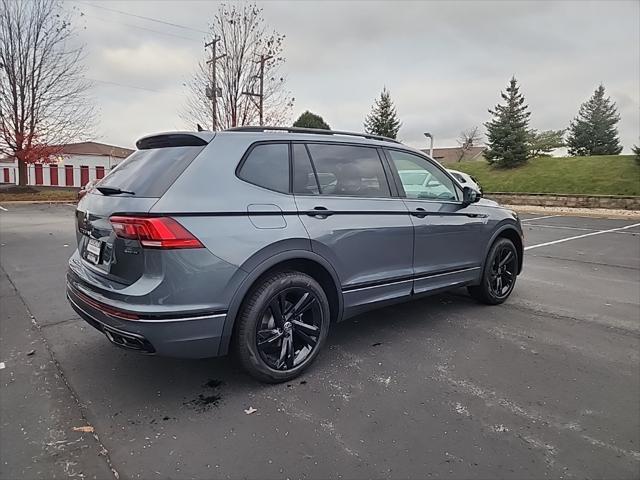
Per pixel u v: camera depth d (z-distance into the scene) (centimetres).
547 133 4041
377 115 3944
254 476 212
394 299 376
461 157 5962
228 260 267
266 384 303
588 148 4388
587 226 1427
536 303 503
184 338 259
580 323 434
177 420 260
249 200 283
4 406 273
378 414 268
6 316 436
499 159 2878
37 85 2189
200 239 257
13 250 802
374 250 350
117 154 4031
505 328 418
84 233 309
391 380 312
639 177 2227
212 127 1817
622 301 515
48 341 375
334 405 278
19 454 227
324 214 318
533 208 2153
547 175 2548
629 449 236
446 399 286
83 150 3834
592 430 253
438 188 428
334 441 240
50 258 728
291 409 273
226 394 290
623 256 850
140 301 249
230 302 271
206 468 218
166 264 249
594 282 617
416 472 216
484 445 238
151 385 302
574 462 225
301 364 314
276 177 304
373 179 367
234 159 288
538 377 318
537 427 256
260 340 292
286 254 293
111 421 258
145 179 278
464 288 561
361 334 399
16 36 2103
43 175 3625
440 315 454
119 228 259
